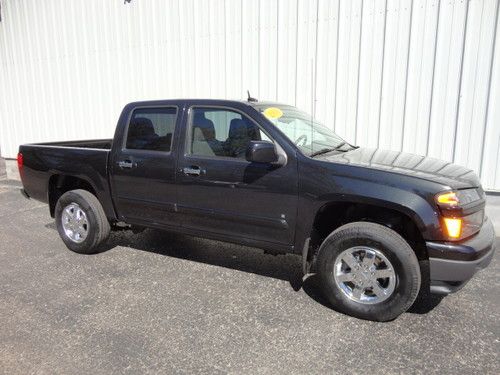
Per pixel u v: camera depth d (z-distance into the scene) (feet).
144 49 26.37
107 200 15.76
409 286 10.82
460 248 10.40
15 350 10.27
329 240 11.72
